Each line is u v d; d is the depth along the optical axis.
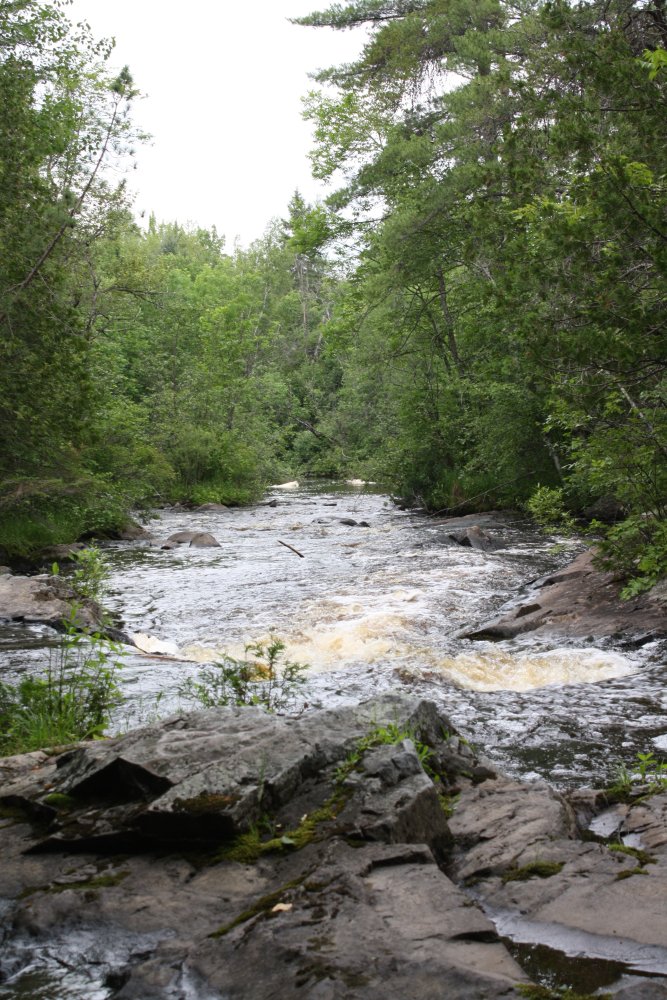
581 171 8.93
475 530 19.77
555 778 5.52
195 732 4.30
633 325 8.55
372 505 32.38
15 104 17.55
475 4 24.52
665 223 8.36
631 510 11.19
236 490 35.22
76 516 20.78
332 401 65.12
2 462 18.77
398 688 7.95
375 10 28.55
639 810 4.16
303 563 17.28
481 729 6.61
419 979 2.60
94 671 8.35
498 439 24.62
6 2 18.33
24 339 17.14
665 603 9.91
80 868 3.46
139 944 2.96
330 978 2.62
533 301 9.42
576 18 11.23
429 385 30.31
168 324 42.50
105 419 24.86
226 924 3.00
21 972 2.86
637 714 6.90
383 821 3.48
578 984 2.64
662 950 2.77
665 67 8.80
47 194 17.34
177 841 3.55
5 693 6.95
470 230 22.94
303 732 4.23
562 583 12.25
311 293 82.56
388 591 13.47
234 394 43.62
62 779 4.12
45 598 11.63
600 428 10.69
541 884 3.25
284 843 3.46
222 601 13.28
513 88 10.66
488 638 10.38
